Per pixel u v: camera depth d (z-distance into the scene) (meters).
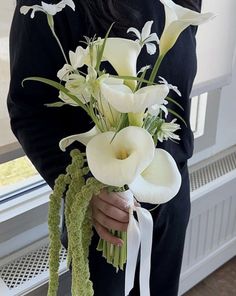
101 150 0.65
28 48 0.84
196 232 1.60
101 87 0.62
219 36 1.30
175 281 1.24
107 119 0.69
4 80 0.96
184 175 1.12
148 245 0.81
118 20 0.82
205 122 1.54
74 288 0.79
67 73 0.66
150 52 0.71
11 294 1.16
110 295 1.08
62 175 0.75
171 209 1.09
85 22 0.83
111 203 0.78
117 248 0.84
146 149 0.63
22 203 1.25
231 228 1.75
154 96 0.60
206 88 1.36
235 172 1.60
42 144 0.89
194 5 0.93
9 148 1.02
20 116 0.90
